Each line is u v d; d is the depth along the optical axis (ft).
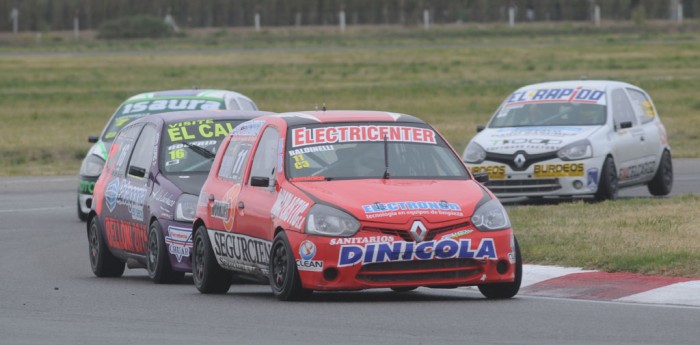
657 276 112.47
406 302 103.76
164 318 97.19
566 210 167.84
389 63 635.66
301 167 107.76
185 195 124.88
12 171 292.20
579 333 85.40
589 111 195.62
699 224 146.10
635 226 146.00
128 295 115.03
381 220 99.09
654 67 554.87
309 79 549.13
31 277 133.59
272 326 91.04
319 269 99.40
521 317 93.35
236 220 111.45
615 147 190.29
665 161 207.51
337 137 110.63
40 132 374.63
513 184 187.01
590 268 119.34
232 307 102.73
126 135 144.36
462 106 422.82
